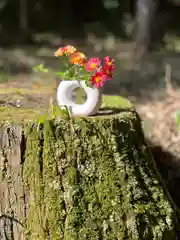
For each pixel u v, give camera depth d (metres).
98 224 3.44
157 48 14.45
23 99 4.33
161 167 5.28
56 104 4.10
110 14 21.69
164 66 12.03
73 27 20.84
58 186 3.43
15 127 3.44
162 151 5.50
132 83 9.65
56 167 3.43
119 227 3.46
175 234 3.67
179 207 4.71
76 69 3.69
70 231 3.40
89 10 22.38
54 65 11.84
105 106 4.08
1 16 18.34
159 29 15.02
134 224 3.47
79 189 3.45
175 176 5.14
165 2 20.61
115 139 3.54
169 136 5.95
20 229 3.52
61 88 3.64
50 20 20.45
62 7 20.98
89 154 3.48
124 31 20.64
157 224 3.57
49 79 7.99
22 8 18.36
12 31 18.14
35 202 3.47
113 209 3.48
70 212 3.42
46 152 3.43
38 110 3.87
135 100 8.02
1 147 3.46
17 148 3.46
